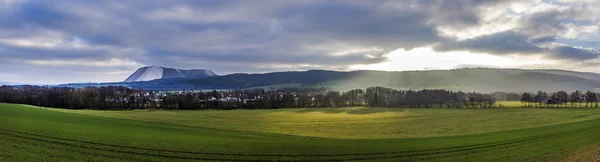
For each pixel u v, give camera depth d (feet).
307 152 118.73
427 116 356.59
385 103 552.82
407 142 157.28
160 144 120.26
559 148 119.65
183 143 126.11
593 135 149.07
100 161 90.17
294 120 319.47
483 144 139.95
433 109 451.94
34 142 106.11
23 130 125.08
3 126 130.21
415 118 337.72
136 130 161.99
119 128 165.17
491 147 130.41
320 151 121.49
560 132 173.99
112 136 130.82
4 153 88.74
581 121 255.09
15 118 161.89
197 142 131.13
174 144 122.31
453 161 105.81
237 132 197.47
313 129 245.86
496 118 320.09
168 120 280.51
